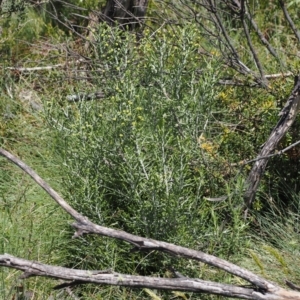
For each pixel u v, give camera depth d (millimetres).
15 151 7141
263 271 5109
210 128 6520
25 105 7781
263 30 9117
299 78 6023
